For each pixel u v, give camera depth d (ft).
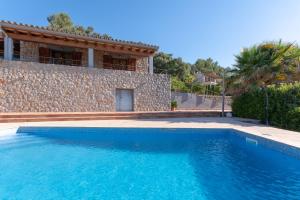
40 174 15.07
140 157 19.27
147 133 27.58
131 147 22.80
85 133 27.73
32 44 46.65
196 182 13.75
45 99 40.73
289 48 38.19
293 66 39.17
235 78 43.39
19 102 38.70
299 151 15.98
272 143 19.21
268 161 18.34
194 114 46.32
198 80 134.82
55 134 27.50
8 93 37.96
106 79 46.57
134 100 49.67
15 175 14.88
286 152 17.33
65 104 42.37
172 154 20.26
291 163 16.58
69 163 17.52
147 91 51.29
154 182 13.74
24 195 11.80
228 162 17.90
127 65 56.70
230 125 30.32
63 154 20.04
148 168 16.43
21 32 40.57
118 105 48.52
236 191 12.40
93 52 51.52
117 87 47.75
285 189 12.73
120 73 48.21
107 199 11.34
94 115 39.27
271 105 33.73
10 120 31.96
